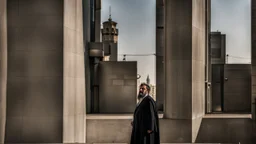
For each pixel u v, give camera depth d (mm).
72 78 17562
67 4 16750
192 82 21234
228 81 31406
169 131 21391
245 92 31266
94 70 28375
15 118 16391
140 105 10016
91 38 30844
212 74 31844
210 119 22469
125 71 28625
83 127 19688
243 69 31297
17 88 16375
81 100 19141
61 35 16328
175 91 21453
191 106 21234
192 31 21188
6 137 16375
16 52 16375
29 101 16375
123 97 28578
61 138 16312
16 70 16375
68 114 17016
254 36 22141
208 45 27938
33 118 16375
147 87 10250
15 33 16375
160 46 30141
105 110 28562
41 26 16328
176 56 21391
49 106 16359
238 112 28719
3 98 16047
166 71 21703
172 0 21344
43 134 16359
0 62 15625
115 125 21594
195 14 21719
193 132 21453
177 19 21297
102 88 28703
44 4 16344
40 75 16328
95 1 31453
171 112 21562
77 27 18234
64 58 16406
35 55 16328
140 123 9938
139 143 9938
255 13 22141
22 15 16375
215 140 22375
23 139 16344
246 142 22266
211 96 28859
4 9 16016
